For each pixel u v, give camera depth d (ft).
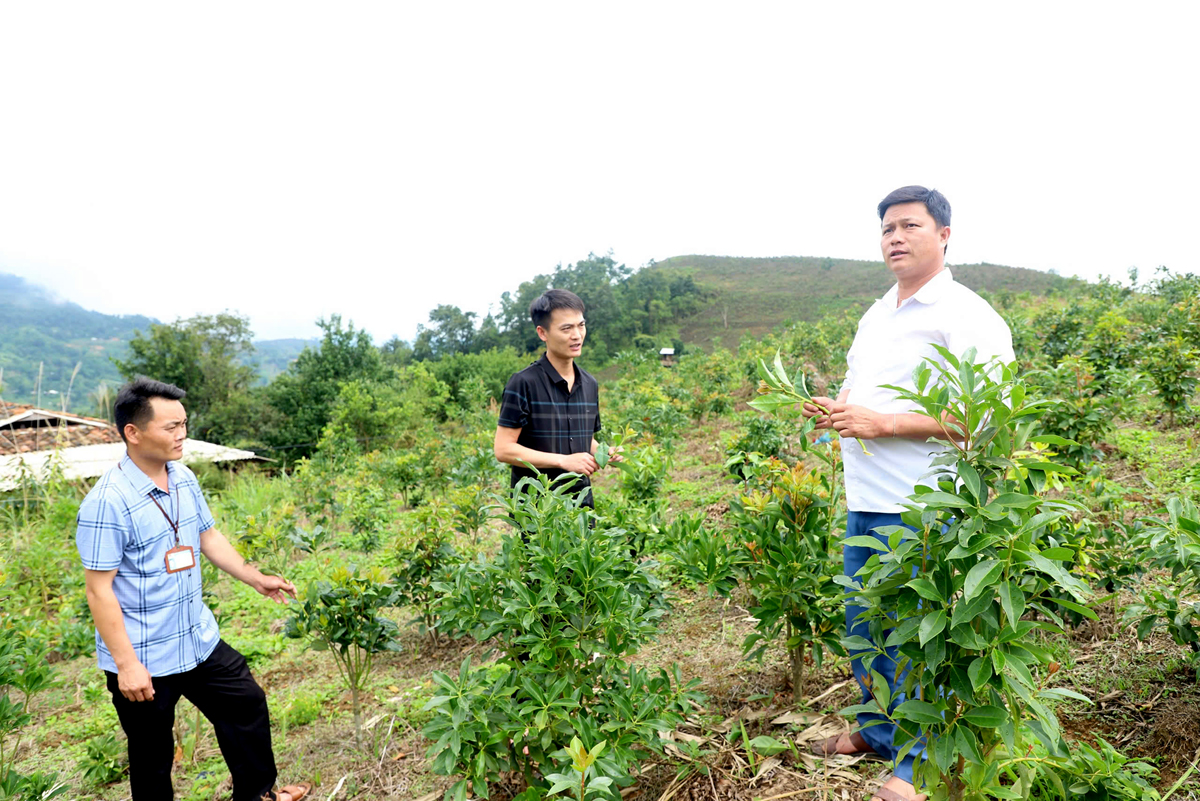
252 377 122.42
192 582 8.83
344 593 10.89
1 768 10.40
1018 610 5.05
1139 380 18.33
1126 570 9.79
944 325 7.68
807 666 10.90
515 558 8.29
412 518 14.66
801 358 55.98
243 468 59.47
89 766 11.10
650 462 11.29
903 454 7.73
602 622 7.89
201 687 8.96
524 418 10.61
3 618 12.30
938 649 5.69
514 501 8.59
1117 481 17.13
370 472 43.50
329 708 13.20
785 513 9.70
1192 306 27.30
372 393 101.19
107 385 55.01
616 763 7.29
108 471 8.46
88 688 15.33
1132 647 9.70
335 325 121.39
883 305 8.48
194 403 114.93
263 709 9.37
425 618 14.61
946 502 5.33
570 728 7.61
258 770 9.34
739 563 9.95
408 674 14.29
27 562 21.52
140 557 8.28
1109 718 8.41
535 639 7.78
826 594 8.89
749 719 9.73
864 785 7.88
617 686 8.30
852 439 8.28
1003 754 6.33
